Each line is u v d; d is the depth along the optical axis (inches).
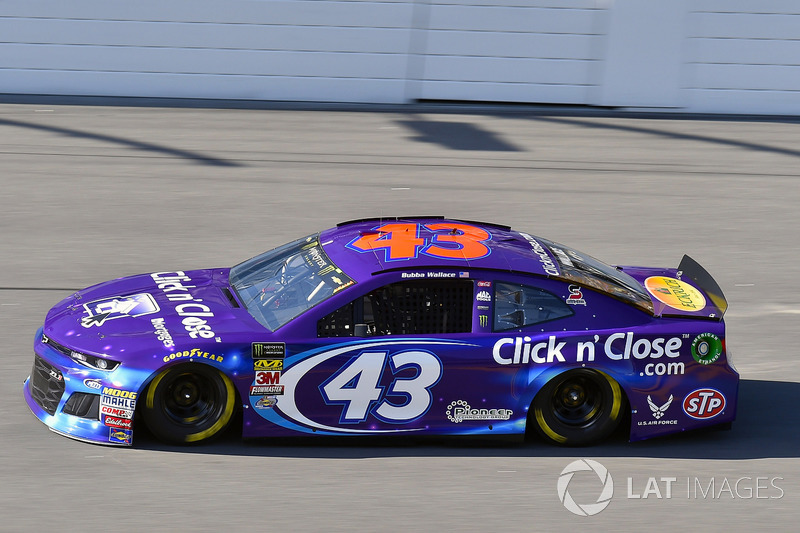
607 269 823.1
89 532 597.0
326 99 2202.3
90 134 1844.2
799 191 1635.1
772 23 2218.3
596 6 2206.0
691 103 2241.6
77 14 2117.4
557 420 753.0
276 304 749.3
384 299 727.7
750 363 951.0
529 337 733.3
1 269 1142.3
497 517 636.7
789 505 673.0
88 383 708.7
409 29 2190.0
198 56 2160.4
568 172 1697.8
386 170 1665.8
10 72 2129.7
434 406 728.3
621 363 743.1
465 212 1435.8
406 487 675.4
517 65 2222.0
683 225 1418.6
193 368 705.0
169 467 689.0
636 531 627.2
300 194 1508.4
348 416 722.2
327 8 2162.9
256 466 697.6
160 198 1467.8
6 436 727.1
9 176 1552.7
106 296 800.3
